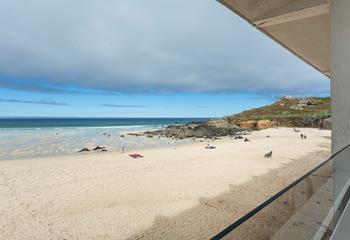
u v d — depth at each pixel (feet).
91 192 33.78
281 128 161.27
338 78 14.39
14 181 39.47
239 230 5.52
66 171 46.57
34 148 86.33
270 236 6.46
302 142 95.86
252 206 28.58
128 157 63.26
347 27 14.20
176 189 35.06
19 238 21.97
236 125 197.16
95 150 82.43
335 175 10.62
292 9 17.07
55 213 26.91
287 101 269.44
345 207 10.43
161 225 24.06
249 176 42.45
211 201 30.22
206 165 52.21
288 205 7.38
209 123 196.85
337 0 14.74
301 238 7.74
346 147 12.07
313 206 8.59
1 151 78.54
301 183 8.09
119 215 26.32
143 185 37.06
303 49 27.63
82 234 22.53
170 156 64.49
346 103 14.07
